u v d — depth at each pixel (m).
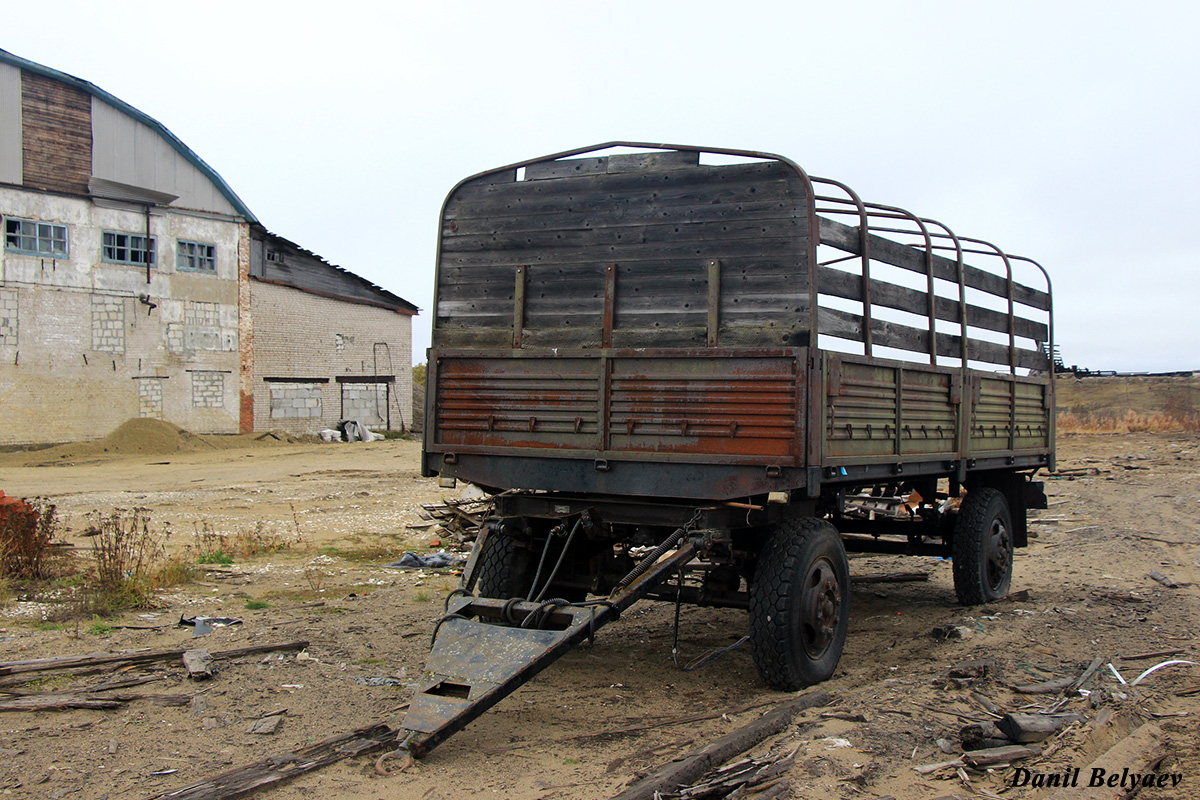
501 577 6.16
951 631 6.93
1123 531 13.20
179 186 29.78
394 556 11.15
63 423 27.34
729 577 6.16
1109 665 5.95
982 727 4.51
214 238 30.64
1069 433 36.41
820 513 6.70
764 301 5.47
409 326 36.56
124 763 4.36
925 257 6.98
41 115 26.86
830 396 5.41
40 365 26.95
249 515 14.66
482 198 6.41
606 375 5.70
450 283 6.48
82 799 3.94
